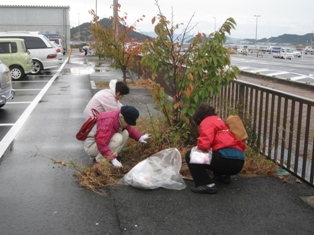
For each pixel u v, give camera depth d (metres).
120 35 12.98
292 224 3.55
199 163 4.07
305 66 29.02
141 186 4.21
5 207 3.85
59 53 19.98
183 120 5.39
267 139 5.60
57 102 10.41
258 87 5.18
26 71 16.09
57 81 15.65
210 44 5.26
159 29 5.54
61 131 7.08
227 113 5.89
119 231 3.40
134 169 4.37
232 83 5.84
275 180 4.55
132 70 18.25
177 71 5.64
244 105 5.51
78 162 5.22
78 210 3.79
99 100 5.33
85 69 21.56
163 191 4.22
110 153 4.62
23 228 3.44
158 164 4.43
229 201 4.00
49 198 4.05
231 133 4.21
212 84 5.27
